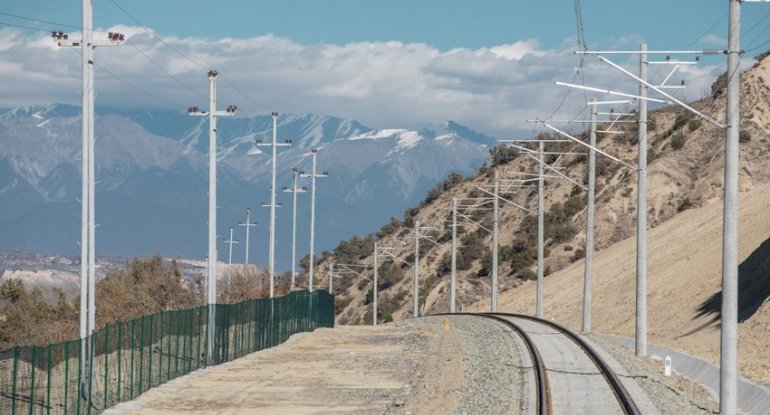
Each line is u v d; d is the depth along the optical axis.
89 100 47.78
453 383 50.91
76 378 48.38
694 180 167.50
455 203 133.62
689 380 51.16
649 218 164.00
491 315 107.38
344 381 54.00
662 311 89.44
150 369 49.06
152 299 122.81
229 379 54.28
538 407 38.84
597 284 120.50
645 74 57.81
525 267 173.12
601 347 63.22
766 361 51.81
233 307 65.94
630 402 38.66
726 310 37.81
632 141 196.38
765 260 80.25
